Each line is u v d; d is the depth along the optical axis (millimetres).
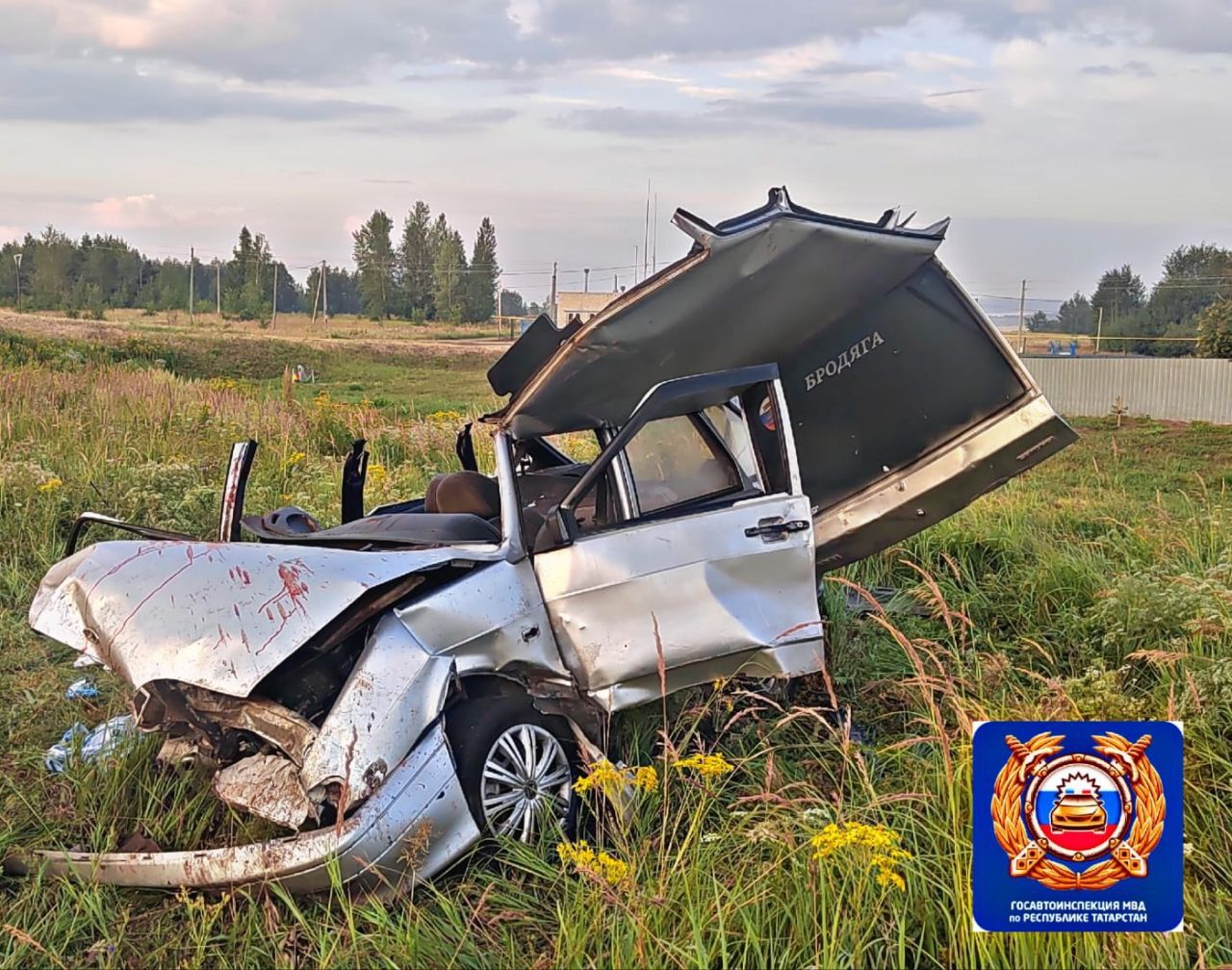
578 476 5801
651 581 4730
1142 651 5055
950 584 7629
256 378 41031
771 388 5297
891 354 6273
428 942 3543
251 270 94875
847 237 5238
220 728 4367
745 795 4609
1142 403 37719
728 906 3453
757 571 5000
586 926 3531
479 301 100000
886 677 5977
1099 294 86812
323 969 3455
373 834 3756
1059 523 9875
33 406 14297
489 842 4098
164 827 4277
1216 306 47688
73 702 5660
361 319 97562
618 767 4309
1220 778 4477
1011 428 6363
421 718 3982
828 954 3264
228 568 4266
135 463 11117
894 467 6668
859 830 3459
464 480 5375
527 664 4492
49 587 4625
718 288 5102
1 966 3568
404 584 4254
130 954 3711
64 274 86938
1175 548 8094
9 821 4477
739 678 5043
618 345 5129
